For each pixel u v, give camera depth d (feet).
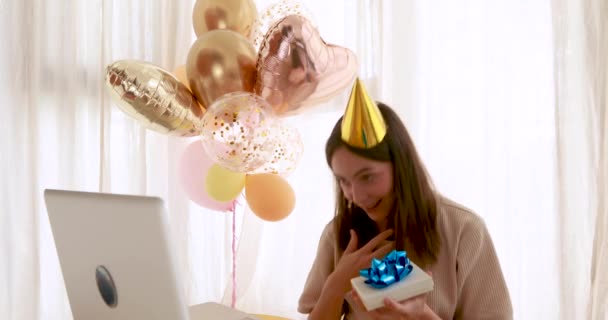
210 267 7.09
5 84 6.56
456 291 3.50
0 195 6.49
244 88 4.82
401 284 2.79
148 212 2.24
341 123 3.35
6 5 6.56
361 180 3.33
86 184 6.91
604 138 4.82
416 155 3.52
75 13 6.79
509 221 5.83
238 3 5.20
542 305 5.68
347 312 3.79
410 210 3.41
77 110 6.82
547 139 5.67
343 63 5.03
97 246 2.60
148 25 6.96
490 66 5.92
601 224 4.79
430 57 6.26
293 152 5.29
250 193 5.30
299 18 4.68
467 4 6.10
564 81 5.08
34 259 6.55
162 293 2.34
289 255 7.00
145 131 6.89
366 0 6.39
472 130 6.12
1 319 6.48
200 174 5.41
